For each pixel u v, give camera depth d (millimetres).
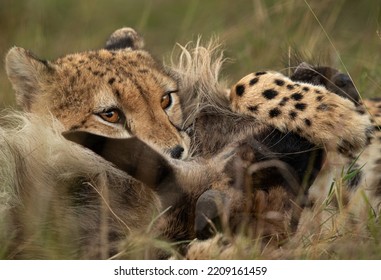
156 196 8617
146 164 8180
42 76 11266
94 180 9109
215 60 12180
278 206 8680
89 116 10805
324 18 17156
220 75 13273
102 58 11484
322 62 12484
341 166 9859
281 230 8719
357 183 10164
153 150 8234
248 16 18172
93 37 19266
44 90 11188
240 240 8430
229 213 8336
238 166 8680
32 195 9188
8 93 14703
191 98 11305
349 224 9383
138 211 9000
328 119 9859
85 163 9109
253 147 9148
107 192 8898
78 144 8766
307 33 16125
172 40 18609
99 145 8125
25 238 9164
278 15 17203
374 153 10234
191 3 19484
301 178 9094
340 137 9852
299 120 9891
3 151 9555
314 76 11242
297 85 10227
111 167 9078
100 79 10945
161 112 10906
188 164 8672
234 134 9789
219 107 10445
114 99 10773
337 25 17328
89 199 9148
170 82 11289
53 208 9070
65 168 9125
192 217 8484
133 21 20516
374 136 10297
